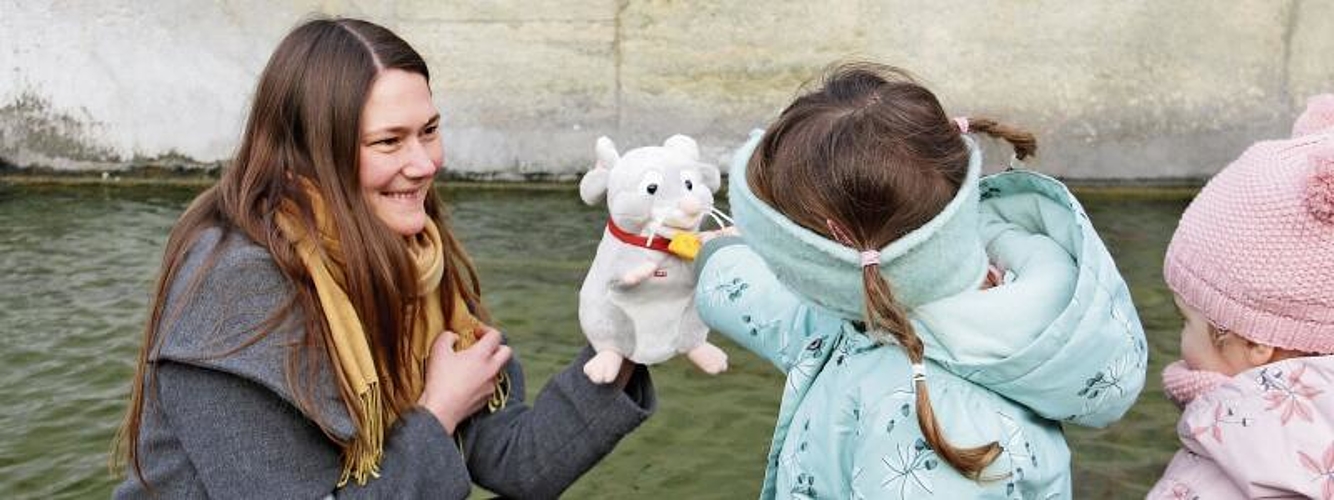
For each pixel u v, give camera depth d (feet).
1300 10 19.12
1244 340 5.83
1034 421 5.50
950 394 5.34
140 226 17.85
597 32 19.93
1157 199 19.56
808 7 19.49
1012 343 5.26
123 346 12.98
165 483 6.16
